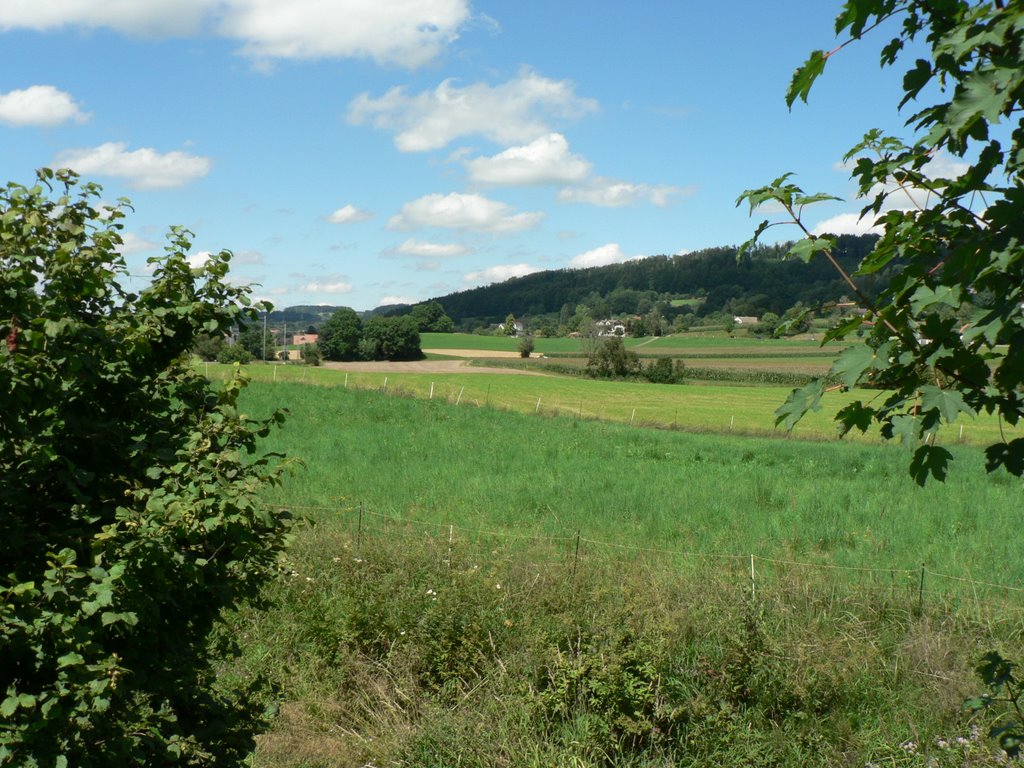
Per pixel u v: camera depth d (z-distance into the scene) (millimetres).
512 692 7559
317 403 37781
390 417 35406
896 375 2623
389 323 111875
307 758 6785
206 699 4434
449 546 11289
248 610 9047
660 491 19016
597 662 7332
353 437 28703
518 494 18312
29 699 3244
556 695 7184
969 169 2438
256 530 4234
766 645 7941
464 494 18328
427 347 130625
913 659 8117
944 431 37688
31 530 3789
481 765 6660
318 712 7488
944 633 8727
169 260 4398
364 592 9336
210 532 3945
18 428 3615
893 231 2623
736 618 8578
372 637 8656
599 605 9055
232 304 4465
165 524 3598
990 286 2311
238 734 4488
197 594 4176
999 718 6891
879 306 2643
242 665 8102
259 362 89812
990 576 11609
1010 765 6250
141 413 4277
